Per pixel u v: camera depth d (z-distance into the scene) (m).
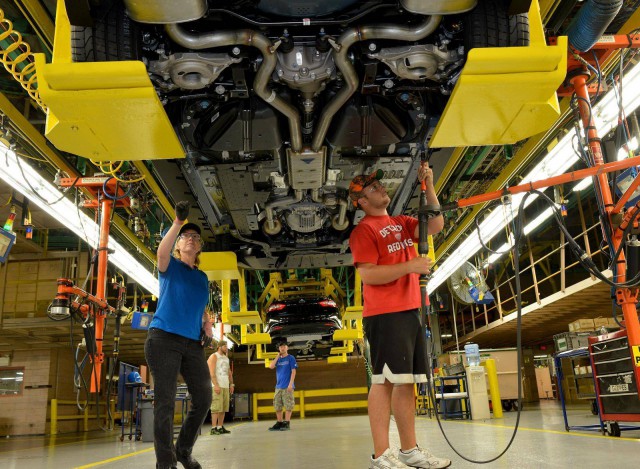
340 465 3.50
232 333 13.05
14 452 6.32
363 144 3.88
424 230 2.63
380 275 2.55
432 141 3.25
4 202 8.10
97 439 9.11
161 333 2.90
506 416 8.84
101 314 6.10
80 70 2.56
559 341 9.27
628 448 3.56
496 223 8.07
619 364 4.40
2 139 4.95
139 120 2.82
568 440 4.27
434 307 13.93
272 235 5.87
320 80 3.21
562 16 4.54
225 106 3.55
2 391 14.27
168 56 2.96
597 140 4.32
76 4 2.60
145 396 7.90
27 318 11.02
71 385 15.05
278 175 4.34
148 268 9.55
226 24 3.00
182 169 4.39
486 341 19.48
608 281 3.38
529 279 17.84
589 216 13.65
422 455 2.61
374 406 2.52
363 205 2.85
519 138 3.23
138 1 2.54
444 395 8.98
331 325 9.75
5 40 5.03
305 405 18.42
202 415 3.05
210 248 6.14
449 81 3.20
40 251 11.68
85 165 6.80
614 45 4.35
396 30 2.93
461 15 2.93
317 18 2.99
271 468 3.48
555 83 2.70
